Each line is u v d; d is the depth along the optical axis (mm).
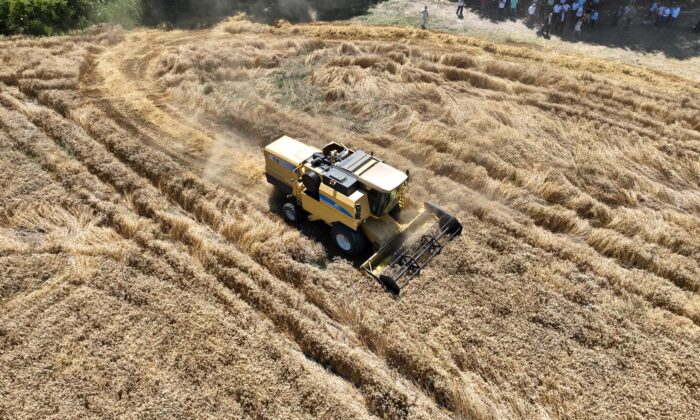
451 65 24359
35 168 15922
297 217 14617
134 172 16359
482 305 12547
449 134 18891
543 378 10938
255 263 13141
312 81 22719
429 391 10789
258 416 9898
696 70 24797
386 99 21250
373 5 32656
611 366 11266
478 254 13906
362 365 10828
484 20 30750
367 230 13094
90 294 11969
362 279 12992
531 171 17281
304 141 18453
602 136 19250
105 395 10031
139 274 12555
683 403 10562
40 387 10086
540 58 25406
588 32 29125
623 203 16234
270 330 11523
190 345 10992
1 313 11430
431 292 12781
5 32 24828
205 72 22500
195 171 16766
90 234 13594
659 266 13727
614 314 12398
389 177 12789
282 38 27078
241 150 18094
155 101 20578
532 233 14734
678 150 18422
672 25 29578
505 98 21656
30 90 20000
